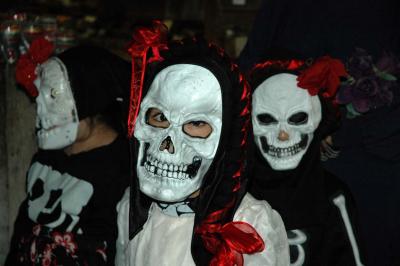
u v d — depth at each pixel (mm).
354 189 2768
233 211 1865
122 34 4469
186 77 1800
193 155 1819
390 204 2734
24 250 2375
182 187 1804
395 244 2738
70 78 2328
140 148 1880
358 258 2338
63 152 2447
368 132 2746
